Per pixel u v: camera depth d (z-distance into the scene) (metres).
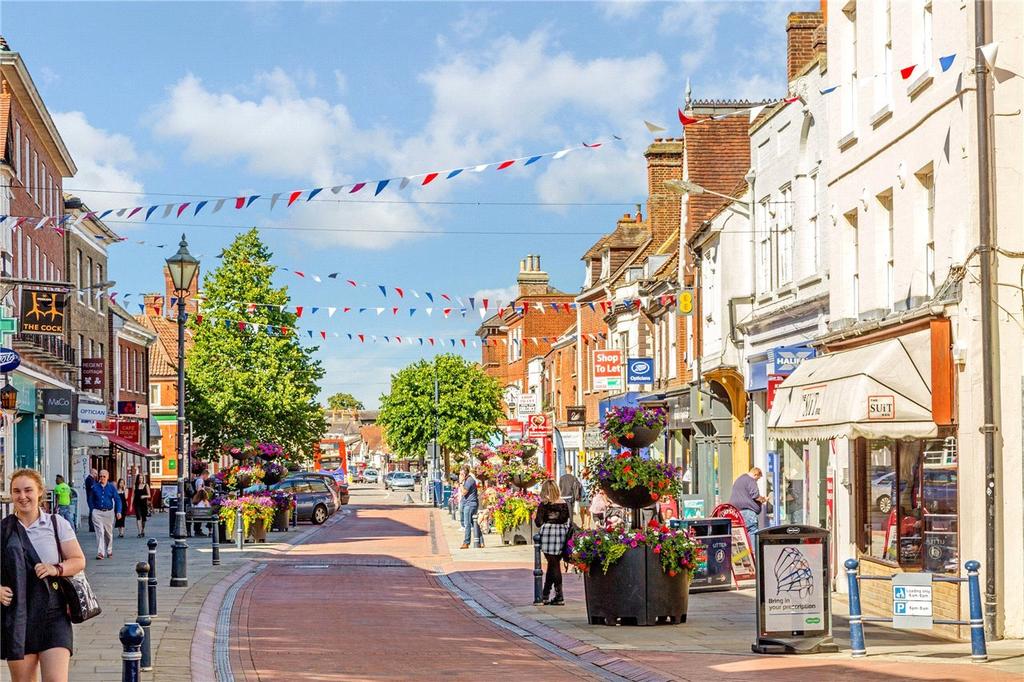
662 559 16.44
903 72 13.85
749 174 28.33
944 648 13.98
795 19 27.23
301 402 58.69
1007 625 14.78
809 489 23.23
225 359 58.34
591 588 16.61
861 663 12.79
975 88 15.17
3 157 34.72
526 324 77.62
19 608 8.47
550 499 19.25
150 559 16.81
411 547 33.66
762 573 13.69
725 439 31.53
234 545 34.41
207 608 18.30
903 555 17.17
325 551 32.25
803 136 24.67
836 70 20.66
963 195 15.32
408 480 117.25
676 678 12.02
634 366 40.47
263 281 59.00
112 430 54.53
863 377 15.72
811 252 24.52
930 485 16.25
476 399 76.69
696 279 34.19
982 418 14.91
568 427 59.22
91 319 52.25
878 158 18.64
